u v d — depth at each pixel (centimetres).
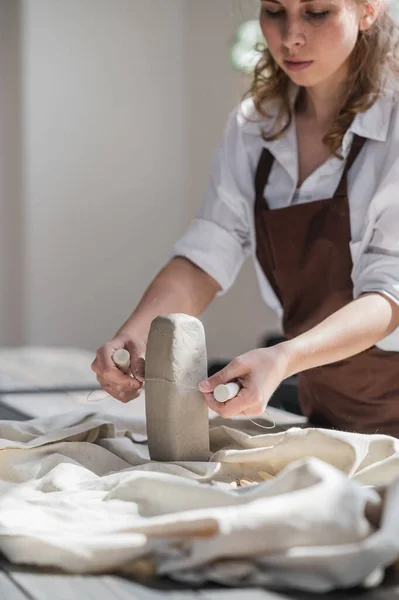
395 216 186
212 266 211
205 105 655
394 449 148
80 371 319
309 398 211
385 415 200
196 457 158
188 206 660
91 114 626
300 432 151
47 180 618
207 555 107
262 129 212
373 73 195
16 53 603
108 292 641
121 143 637
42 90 611
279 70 210
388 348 194
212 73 652
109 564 112
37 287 619
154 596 106
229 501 123
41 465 156
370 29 194
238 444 166
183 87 649
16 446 160
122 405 242
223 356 669
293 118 209
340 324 168
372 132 195
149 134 645
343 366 200
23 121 607
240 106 221
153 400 156
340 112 197
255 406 152
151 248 652
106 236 638
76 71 620
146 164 646
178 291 207
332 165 199
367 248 193
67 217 624
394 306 176
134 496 130
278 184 209
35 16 605
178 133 653
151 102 643
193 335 155
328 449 149
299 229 200
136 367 170
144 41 638
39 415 229
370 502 114
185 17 645
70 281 629
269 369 154
